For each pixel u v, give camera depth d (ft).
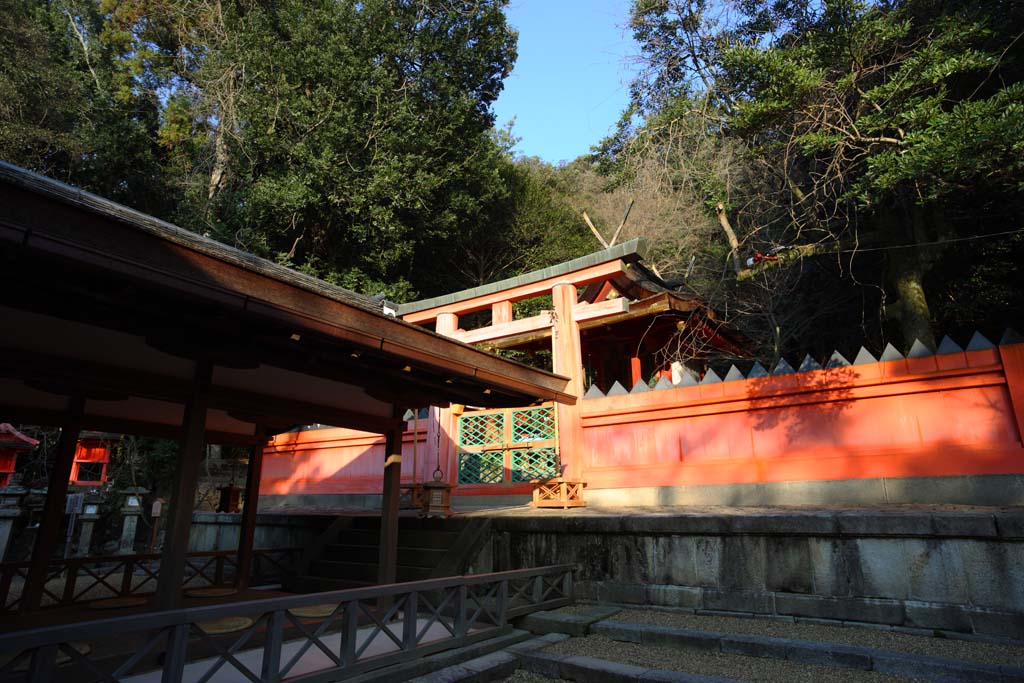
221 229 59.06
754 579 19.31
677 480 29.55
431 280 80.07
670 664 15.74
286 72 63.62
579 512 27.91
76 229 10.06
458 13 68.23
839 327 57.21
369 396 21.65
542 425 35.29
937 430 24.08
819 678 14.33
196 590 25.77
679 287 57.31
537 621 19.75
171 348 14.70
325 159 57.82
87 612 20.81
